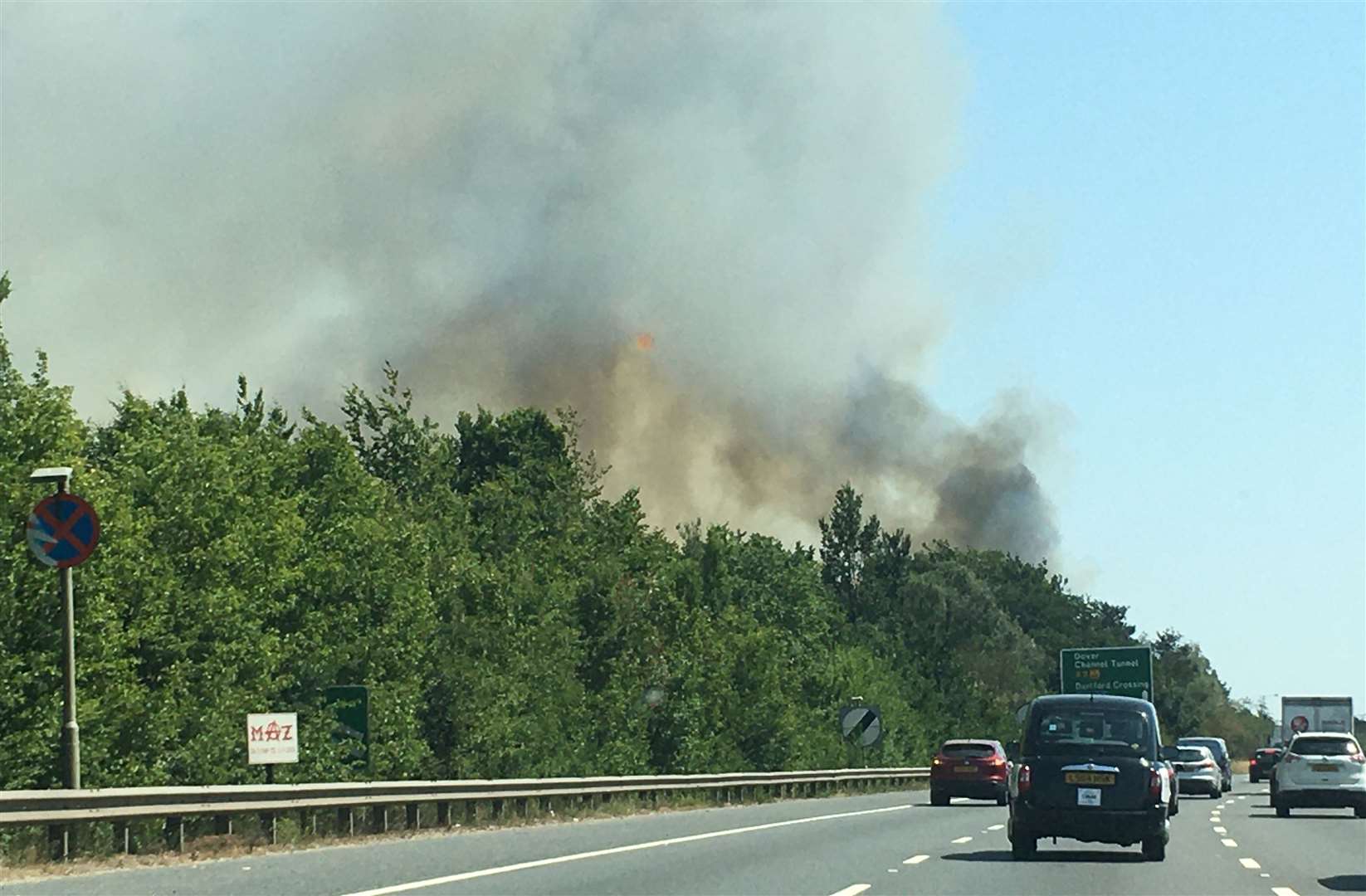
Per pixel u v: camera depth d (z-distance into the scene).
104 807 22.69
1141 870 22.39
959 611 148.50
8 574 35.66
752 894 17.89
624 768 61.81
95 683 37.12
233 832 28.28
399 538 55.78
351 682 51.59
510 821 34.62
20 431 36.69
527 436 100.38
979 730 114.00
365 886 18.61
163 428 48.25
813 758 77.81
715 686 69.25
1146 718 25.22
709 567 87.62
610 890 18.17
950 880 20.02
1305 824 37.00
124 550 38.81
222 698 42.25
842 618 119.62
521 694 57.00
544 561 72.81
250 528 46.09
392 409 78.12
